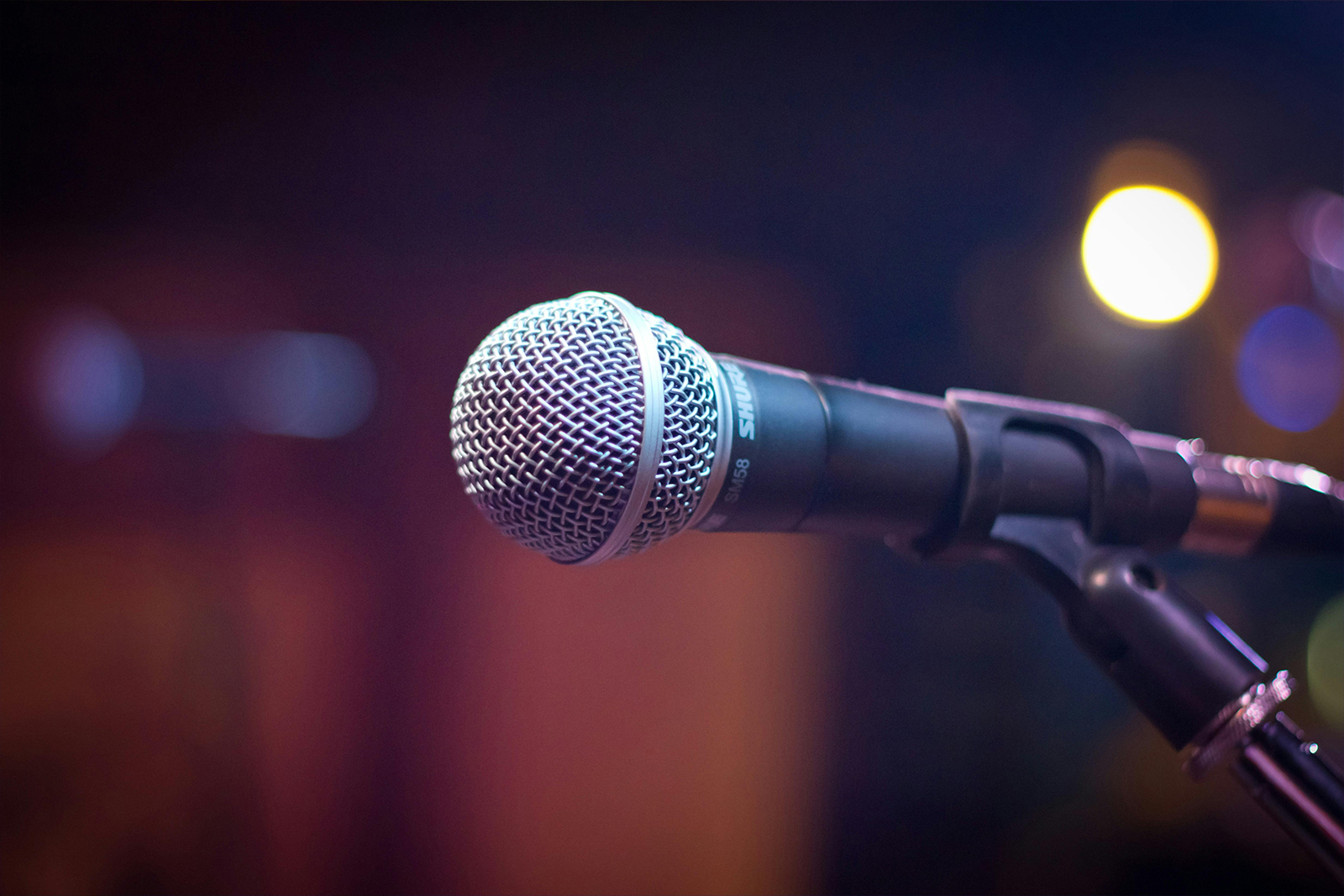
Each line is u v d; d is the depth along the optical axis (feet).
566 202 11.32
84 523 10.39
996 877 11.95
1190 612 2.71
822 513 2.46
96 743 10.39
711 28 10.90
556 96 11.01
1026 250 12.42
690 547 11.97
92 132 10.46
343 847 11.14
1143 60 11.68
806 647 12.19
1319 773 2.44
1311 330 12.88
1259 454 13.23
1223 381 13.10
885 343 12.24
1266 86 12.10
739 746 12.03
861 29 11.10
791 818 12.12
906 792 12.17
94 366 10.25
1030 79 11.68
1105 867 11.70
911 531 2.72
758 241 11.73
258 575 10.82
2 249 10.41
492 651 11.51
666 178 11.41
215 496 10.64
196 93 10.53
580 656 11.71
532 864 11.63
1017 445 2.77
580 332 2.29
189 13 10.25
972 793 12.14
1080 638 2.86
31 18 10.01
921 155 11.80
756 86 11.26
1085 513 2.93
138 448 10.45
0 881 10.08
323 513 11.03
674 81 11.12
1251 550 3.56
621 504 2.19
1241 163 12.90
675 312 11.68
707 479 2.23
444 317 11.23
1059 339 12.66
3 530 10.18
